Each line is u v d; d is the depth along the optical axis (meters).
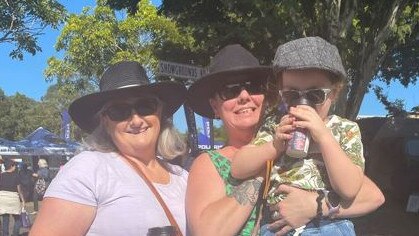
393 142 17.19
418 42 17.38
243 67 2.81
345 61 9.95
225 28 11.42
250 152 2.54
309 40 2.52
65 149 25.52
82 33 34.72
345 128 2.57
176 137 3.20
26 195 17.09
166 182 3.01
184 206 2.92
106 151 2.91
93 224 2.69
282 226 2.54
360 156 2.52
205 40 12.25
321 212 2.48
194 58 17.11
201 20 12.07
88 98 2.92
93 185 2.68
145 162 3.00
